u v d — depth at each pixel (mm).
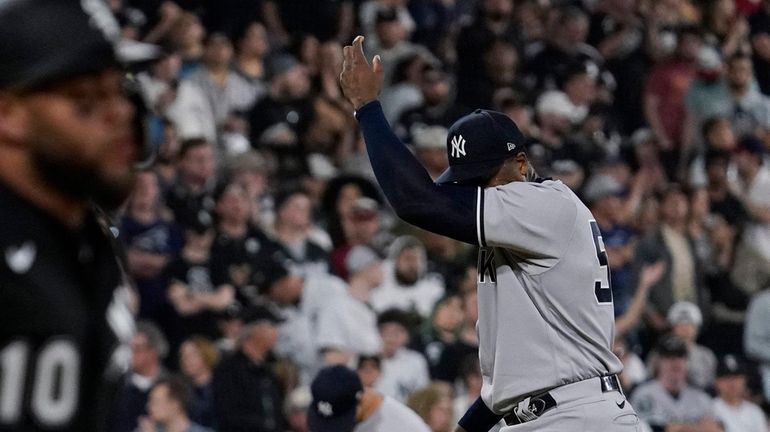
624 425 15836
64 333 7551
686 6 57094
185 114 40031
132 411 28438
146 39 42969
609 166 45688
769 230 43844
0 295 7457
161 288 32750
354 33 49594
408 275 34906
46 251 7648
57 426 7500
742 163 48281
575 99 50938
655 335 40438
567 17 52156
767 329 40938
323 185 39812
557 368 15695
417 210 15320
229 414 30359
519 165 16109
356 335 32688
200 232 34312
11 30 7555
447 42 50688
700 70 52188
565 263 15664
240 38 44781
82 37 7656
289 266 34969
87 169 7762
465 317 34625
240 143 41375
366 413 21094
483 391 16453
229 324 32844
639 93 53688
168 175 36219
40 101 7645
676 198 42094
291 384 31812
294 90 44594
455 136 16000
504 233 15352
